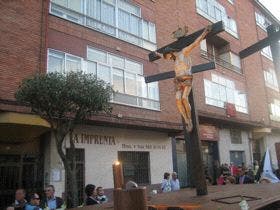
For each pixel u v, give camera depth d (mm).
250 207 2201
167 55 4191
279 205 2689
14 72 10844
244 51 5324
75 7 13688
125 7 15992
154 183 15625
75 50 13195
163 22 18125
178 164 17578
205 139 19438
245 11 27891
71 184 8008
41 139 12078
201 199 2793
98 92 8398
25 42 11406
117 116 13445
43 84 7887
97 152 13367
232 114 22234
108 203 3410
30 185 11562
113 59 14672
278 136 28750
